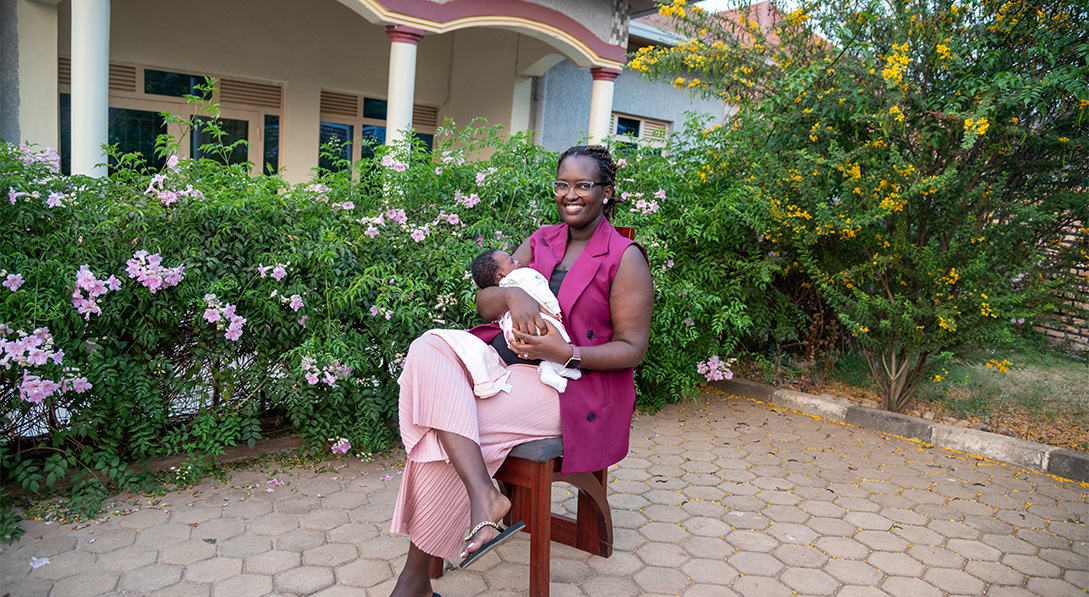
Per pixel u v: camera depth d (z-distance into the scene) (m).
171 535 2.74
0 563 2.46
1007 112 4.16
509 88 9.43
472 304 3.48
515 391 2.27
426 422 2.14
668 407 4.84
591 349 2.28
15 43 6.15
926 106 4.30
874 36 4.66
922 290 4.48
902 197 4.12
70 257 2.89
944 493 3.53
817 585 2.62
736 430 4.40
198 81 8.34
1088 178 4.27
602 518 2.70
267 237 3.29
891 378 4.68
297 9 8.70
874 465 3.88
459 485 2.21
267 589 2.40
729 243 5.03
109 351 3.00
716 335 4.92
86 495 2.96
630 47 10.06
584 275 2.38
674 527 3.04
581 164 2.42
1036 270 4.18
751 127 4.96
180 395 3.28
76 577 2.41
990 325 4.20
